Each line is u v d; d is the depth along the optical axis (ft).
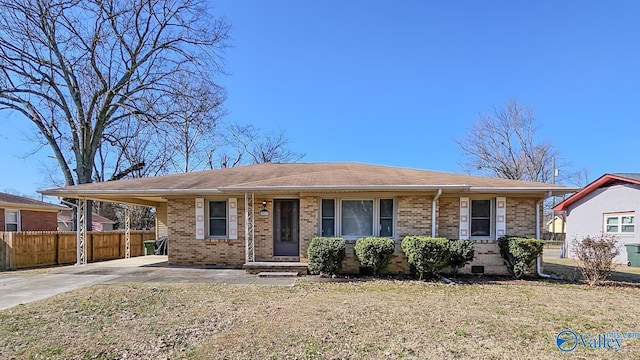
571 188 34.01
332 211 36.68
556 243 98.17
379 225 36.32
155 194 37.83
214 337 16.49
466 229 36.04
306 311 21.04
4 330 17.47
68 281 30.94
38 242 43.73
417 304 22.95
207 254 39.93
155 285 28.94
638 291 28.27
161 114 67.77
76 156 65.00
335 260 33.14
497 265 35.73
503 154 115.65
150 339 16.25
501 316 20.33
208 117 74.95
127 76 66.54
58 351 14.80
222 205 40.55
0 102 60.44
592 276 31.78
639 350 15.35
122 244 57.26
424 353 14.74
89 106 65.31
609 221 56.44
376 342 15.93
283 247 40.09
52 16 58.18
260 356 14.32
